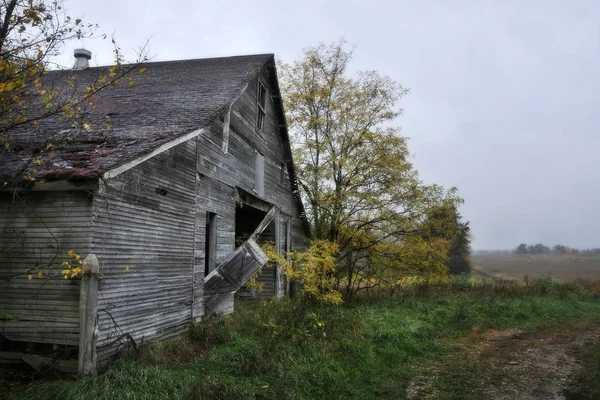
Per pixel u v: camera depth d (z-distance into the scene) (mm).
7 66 6051
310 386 7051
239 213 17016
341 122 18844
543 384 8094
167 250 8891
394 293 20625
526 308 17234
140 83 13086
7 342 6961
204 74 13805
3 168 6590
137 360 6988
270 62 15781
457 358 9914
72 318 6656
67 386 5793
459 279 25797
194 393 5801
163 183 8781
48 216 6820
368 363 8750
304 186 19672
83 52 15250
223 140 11938
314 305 14445
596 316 17391
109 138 8078
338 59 21047
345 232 18672
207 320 10336
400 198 18406
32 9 6258
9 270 6883
